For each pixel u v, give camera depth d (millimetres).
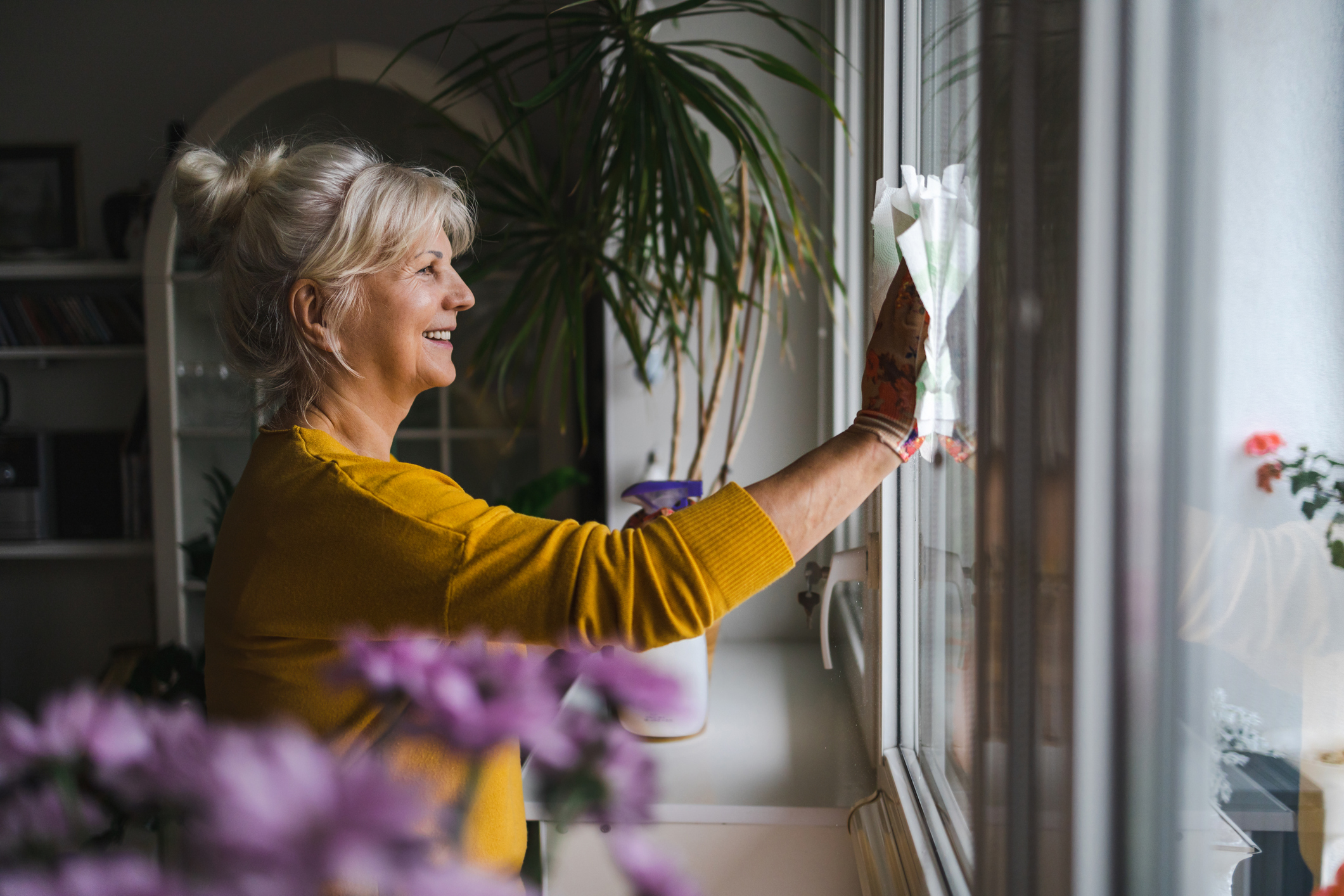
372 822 181
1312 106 303
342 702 721
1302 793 325
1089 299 351
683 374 1893
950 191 721
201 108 2982
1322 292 305
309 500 745
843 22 1547
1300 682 319
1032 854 420
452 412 2656
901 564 1048
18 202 3018
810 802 1105
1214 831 353
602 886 1126
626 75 1451
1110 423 354
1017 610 436
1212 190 339
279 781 184
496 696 288
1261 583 327
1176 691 358
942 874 805
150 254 2543
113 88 2996
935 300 708
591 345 2580
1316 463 307
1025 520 427
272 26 2932
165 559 2619
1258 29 323
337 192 823
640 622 676
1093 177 348
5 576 3180
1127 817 361
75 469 2898
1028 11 412
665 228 1471
